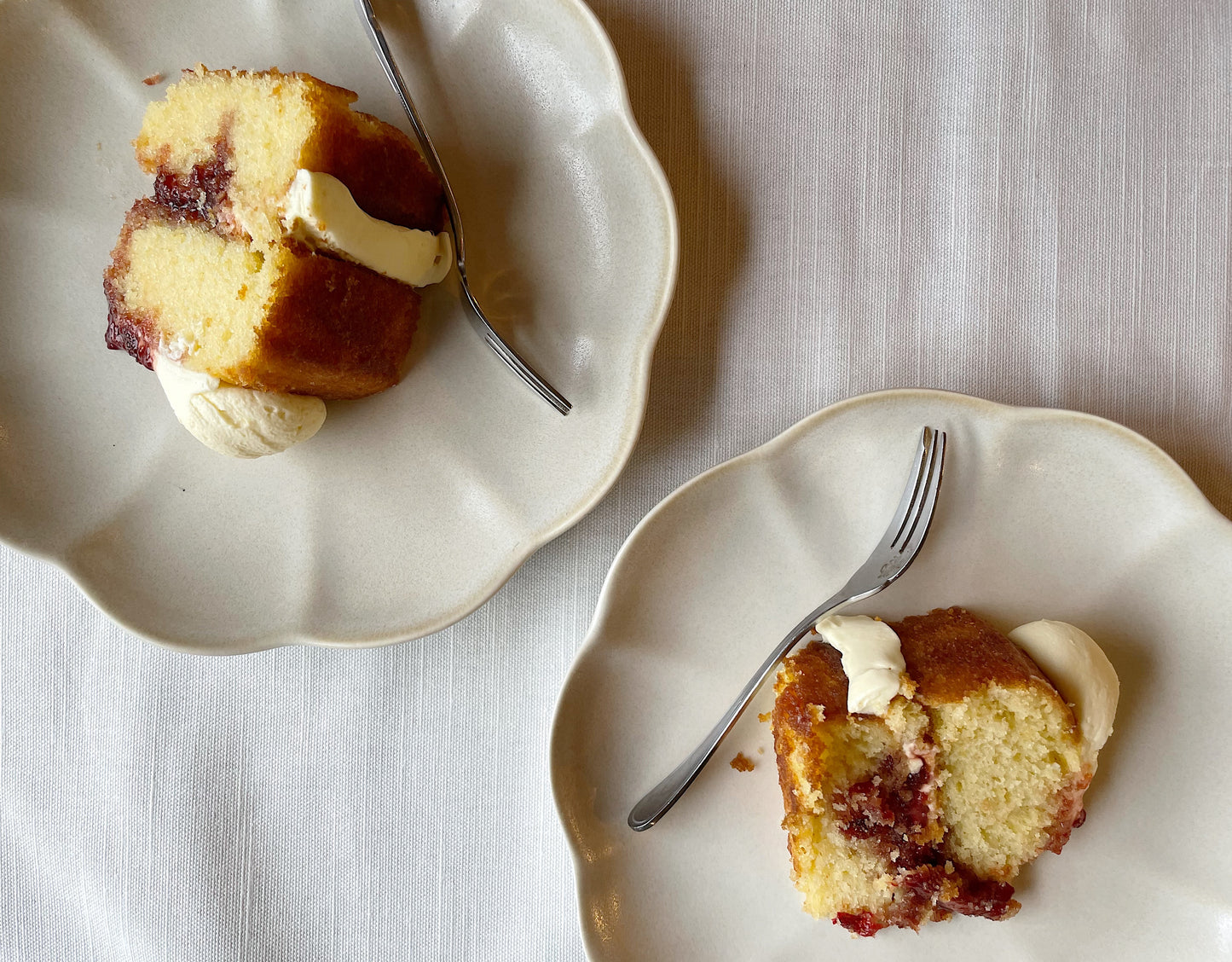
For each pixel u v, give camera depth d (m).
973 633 0.56
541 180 0.58
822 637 0.57
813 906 0.55
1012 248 0.58
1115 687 0.56
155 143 0.56
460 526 0.58
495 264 0.58
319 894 0.59
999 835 0.56
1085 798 0.57
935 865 0.56
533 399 0.58
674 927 0.57
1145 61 0.58
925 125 0.58
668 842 0.57
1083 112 0.58
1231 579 0.56
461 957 0.59
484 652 0.59
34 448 0.58
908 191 0.58
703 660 0.57
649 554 0.57
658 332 0.57
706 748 0.57
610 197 0.57
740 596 0.57
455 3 0.57
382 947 0.59
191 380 0.56
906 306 0.58
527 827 0.59
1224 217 0.58
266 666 0.59
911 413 0.56
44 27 0.57
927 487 0.56
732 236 0.59
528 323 0.58
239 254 0.55
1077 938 0.57
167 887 0.59
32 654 0.59
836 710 0.55
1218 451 0.58
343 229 0.54
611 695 0.57
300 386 0.57
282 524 0.58
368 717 0.59
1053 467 0.57
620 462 0.57
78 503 0.58
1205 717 0.56
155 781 0.59
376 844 0.59
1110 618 0.57
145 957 0.59
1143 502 0.56
